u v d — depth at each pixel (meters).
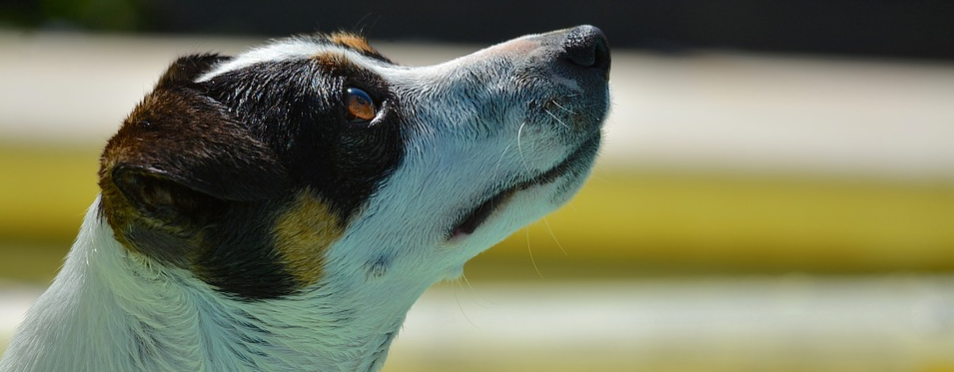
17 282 12.61
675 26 23.25
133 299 5.76
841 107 14.87
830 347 10.05
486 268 12.86
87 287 5.86
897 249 13.19
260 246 5.77
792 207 12.97
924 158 13.19
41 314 6.00
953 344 10.10
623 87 15.23
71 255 6.07
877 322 10.57
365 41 6.85
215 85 5.86
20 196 12.83
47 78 14.53
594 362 9.66
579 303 11.13
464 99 6.31
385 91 6.21
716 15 23.22
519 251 12.91
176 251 5.61
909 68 20.33
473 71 6.41
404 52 17.38
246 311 5.95
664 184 12.79
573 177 6.43
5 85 14.07
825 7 23.33
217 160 5.33
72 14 21.56
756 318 10.61
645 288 12.20
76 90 14.02
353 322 6.19
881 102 15.27
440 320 10.45
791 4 23.31
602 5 23.22
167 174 5.16
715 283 12.68
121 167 5.15
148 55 16.55
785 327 10.41
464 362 9.62
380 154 6.04
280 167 5.59
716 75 17.66
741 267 13.24
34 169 12.77
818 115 14.32
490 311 10.78
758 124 13.75
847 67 20.11
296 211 5.79
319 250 5.93
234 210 5.64
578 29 6.61
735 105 14.59
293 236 5.83
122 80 14.67
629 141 13.10
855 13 23.34
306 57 6.10
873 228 13.08
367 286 6.13
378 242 6.07
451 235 6.23
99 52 16.69
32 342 5.95
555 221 12.75
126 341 5.80
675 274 13.17
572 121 6.32
